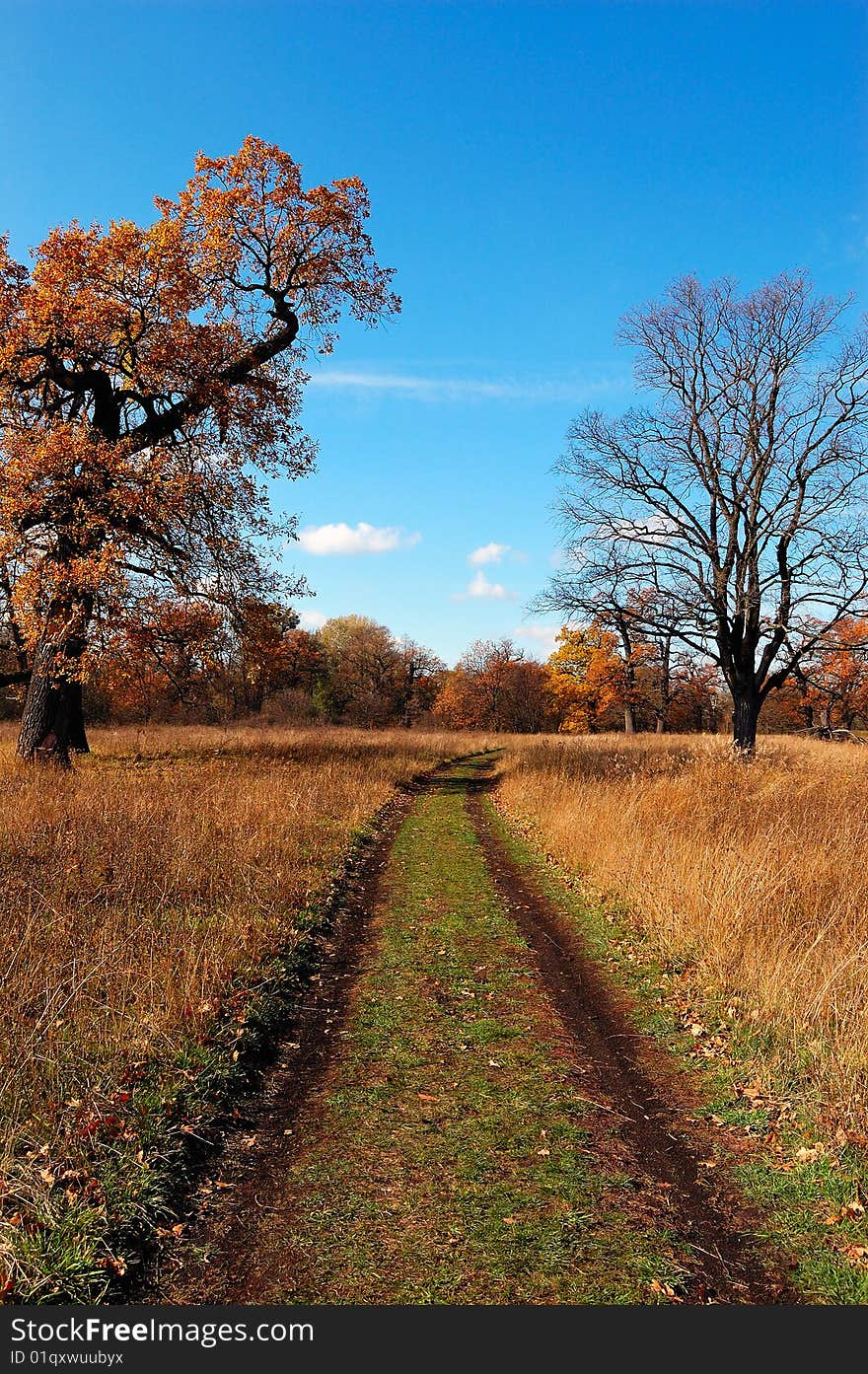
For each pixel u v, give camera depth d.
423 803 18.47
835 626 20.28
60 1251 3.44
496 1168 4.25
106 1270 3.44
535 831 14.14
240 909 7.98
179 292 17.45
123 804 11.55
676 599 21.12
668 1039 5.88
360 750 26.83
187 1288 3.40
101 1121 4.25
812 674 22.38
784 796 12.36
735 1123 4.70
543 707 75.88
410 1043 5.86
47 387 17.89
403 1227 3.77
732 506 21.69
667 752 22.44
